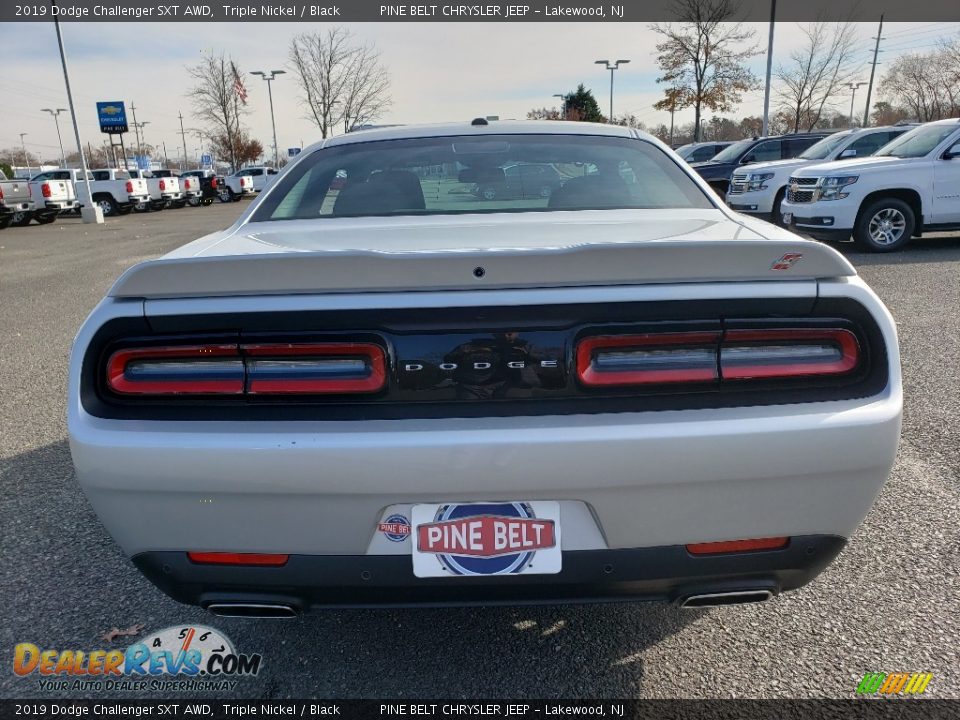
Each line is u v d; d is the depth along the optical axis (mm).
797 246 1618
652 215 2400
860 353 1671
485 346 1630
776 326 1651
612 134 2969
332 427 1609
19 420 4246
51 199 21500
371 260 1593
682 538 1665
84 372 1672
